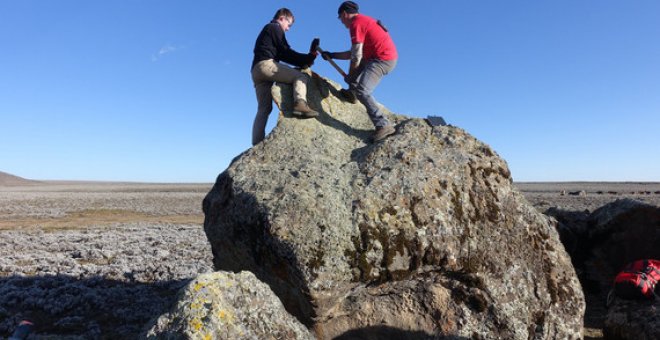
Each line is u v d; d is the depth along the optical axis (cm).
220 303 410
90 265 1288
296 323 457
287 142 674
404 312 586
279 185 581
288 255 506
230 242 616
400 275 539
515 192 646
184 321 391
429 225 557
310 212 531
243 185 601
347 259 514
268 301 446
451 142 657
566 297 610
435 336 575
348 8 702
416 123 696
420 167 602
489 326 573
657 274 719
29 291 956
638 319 667
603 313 857
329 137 695
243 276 452
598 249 964
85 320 817
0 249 1606
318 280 497
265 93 757
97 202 5178
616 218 941
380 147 640
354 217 538
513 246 607
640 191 7400
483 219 597
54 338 707
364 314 577
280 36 738
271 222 524
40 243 1777
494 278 584
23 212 3681
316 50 746
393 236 539
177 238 1958
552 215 1073
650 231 904
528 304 591
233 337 396
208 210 670
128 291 1010
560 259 631
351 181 586
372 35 677
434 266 555
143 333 399
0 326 775
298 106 691
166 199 5944
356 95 687
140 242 1827
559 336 588
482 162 639
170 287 1059
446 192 588
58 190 10962
